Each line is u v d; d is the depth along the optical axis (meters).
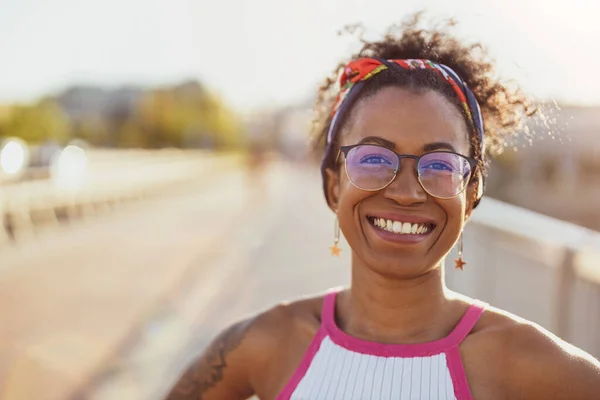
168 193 28.36
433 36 1.83
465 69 1.79
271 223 15.88
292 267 9.27
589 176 6.35
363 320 1.62
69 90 99.25
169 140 95.38
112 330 6.30
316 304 1.74
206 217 17.89
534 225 3.47
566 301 3.12
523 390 1.44
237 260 10.12
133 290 8.19
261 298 7.42
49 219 16.23
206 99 105.81
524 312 3.50
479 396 1.44
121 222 16.89
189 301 7.43
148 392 4.63
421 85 1.55
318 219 16.58
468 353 1.49
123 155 51.38
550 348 1.45
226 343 1.80
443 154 1.50
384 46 1.86
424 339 1.56
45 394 4.64
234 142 112.25
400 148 1.52
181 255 10.97
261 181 32.66
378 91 1.58
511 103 1.82
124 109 94.75
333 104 1.92
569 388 1.42
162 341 5.82
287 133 63.75
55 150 22.09
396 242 1.50
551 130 1.83
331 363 1.56
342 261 9.64
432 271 1.57
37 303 7.58
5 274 9.60
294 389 1.58
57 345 5.80
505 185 6.59
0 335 6.21
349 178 1.55
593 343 2.96
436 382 1.46
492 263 3.94
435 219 1.51
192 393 1.82
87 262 10.52
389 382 1.48
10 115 50.72
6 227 13.91
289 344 1.70
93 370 5.11
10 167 19.05
